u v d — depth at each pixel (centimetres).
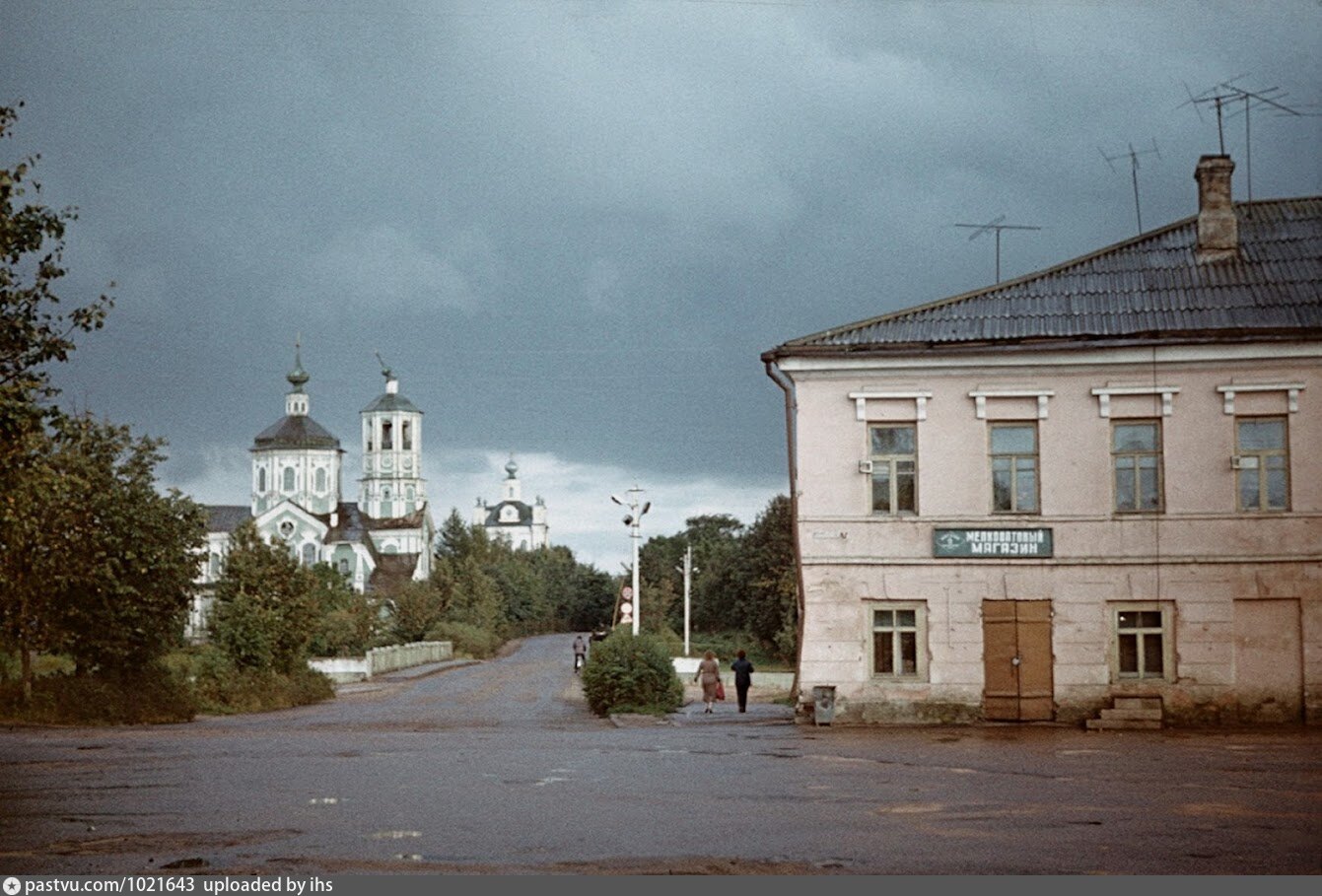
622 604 5784
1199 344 3225
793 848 1420
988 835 1495
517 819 1625
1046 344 3275
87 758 2505
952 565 3294
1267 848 1412
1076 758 2370
